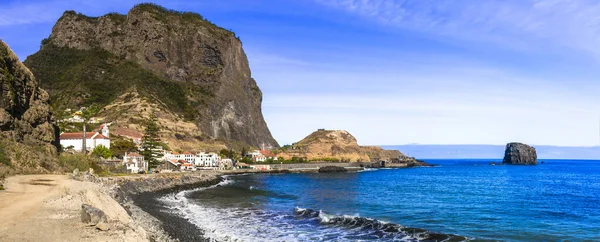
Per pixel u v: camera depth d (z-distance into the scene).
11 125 75.06
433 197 78.75
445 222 49.62
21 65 85.56
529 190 98.94
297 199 73.31
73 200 36.38
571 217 54.97
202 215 51.38
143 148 165.00
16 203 33.88
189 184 105.56
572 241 40.06
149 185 87.38
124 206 49.22
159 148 179.62
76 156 93.62
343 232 41.69
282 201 69.56
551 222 50.53
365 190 94.69
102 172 95.75
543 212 59.31
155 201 64.56
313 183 120.44
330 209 59.91
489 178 152.75
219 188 97.94
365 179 142.50
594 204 69.94
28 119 82.12
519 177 161.75
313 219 48.94
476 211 59.16
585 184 123.25
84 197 38.69
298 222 47.00
